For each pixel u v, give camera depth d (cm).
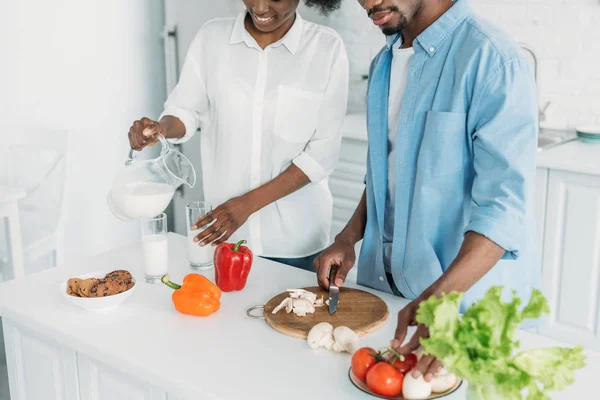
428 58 146
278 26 191
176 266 175
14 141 284
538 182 255
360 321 138
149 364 125
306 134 201
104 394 140
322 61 198
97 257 181
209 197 213
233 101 200
